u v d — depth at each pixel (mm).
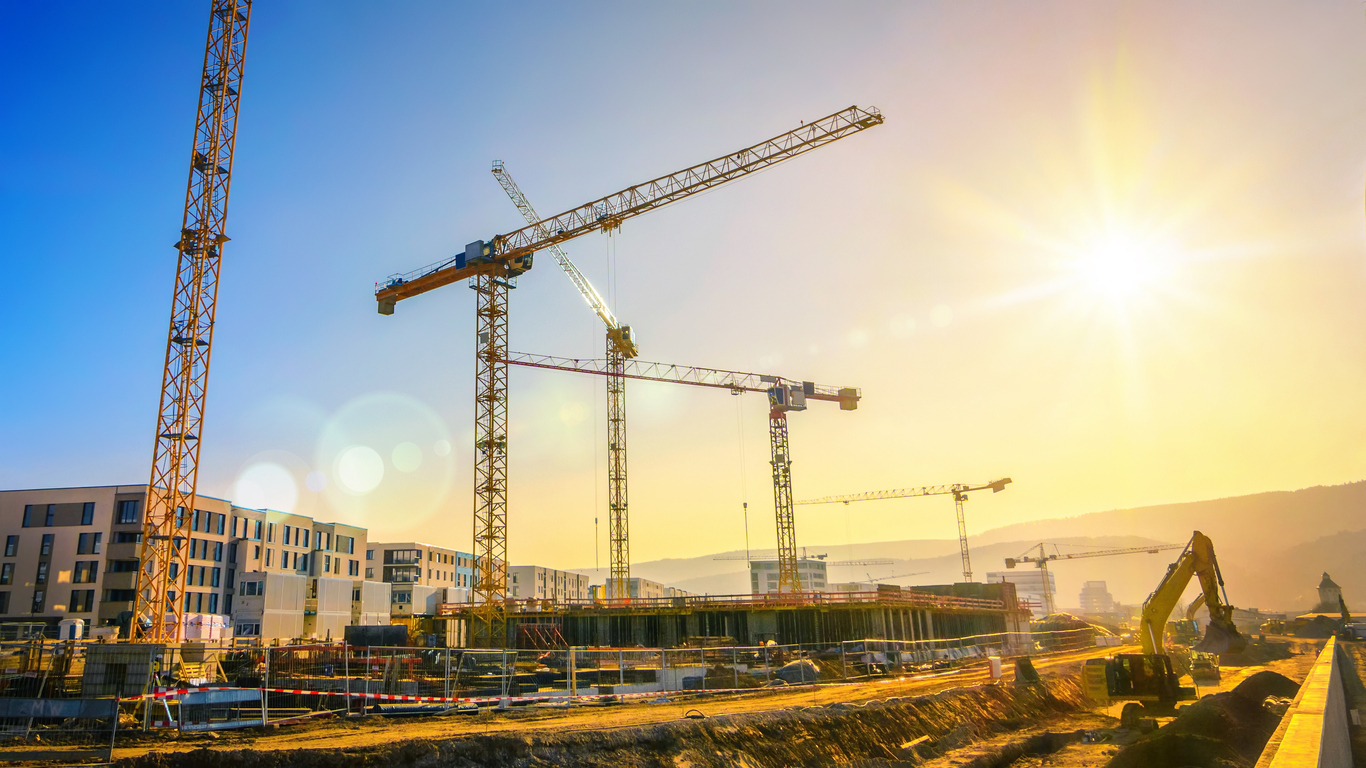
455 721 25438
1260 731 24484
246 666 37500
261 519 81125
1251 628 133625
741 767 19875
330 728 23969
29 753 19859
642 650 37094
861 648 56469
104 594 68688
